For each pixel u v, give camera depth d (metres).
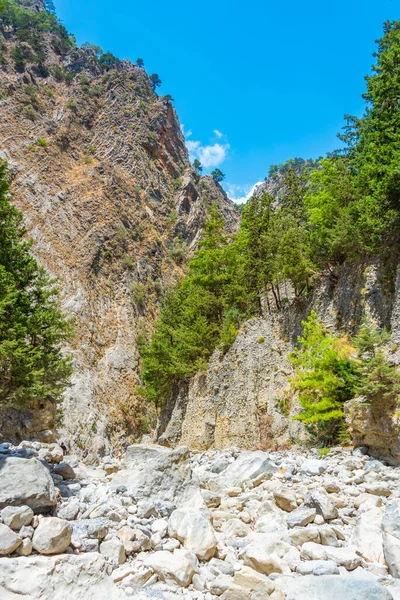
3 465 5.71
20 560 4.13
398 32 20.88
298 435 18.80
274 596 4.00
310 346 17.36
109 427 58.72
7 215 21.91
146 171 107.44
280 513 7.05
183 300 45.41
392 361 12.73
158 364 42.25
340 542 5.78
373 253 17.91
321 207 22.39
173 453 8.02
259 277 28.86
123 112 114.75
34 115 93.12
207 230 38.50
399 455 11.11
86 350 64.81
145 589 4.31
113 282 78.75
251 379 25.91
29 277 21.88
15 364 17.53
